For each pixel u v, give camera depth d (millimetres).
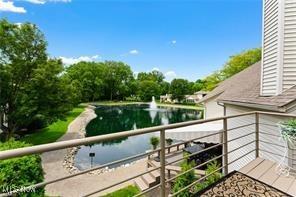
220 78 34750
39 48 22094
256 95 7414
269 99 6145
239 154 8680
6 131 21125
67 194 9094
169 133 10406
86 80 70875
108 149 20406
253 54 32344
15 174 5953
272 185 4004
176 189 6195
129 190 9133
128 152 19281
